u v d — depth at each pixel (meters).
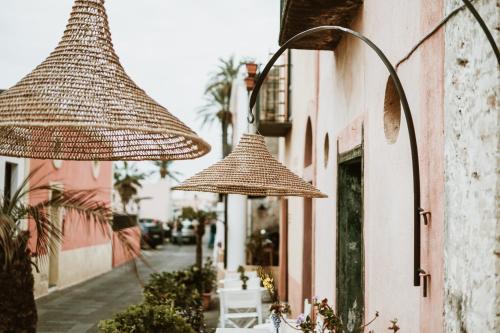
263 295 13.87
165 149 3.11
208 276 12.90
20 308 5.28
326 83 7.55
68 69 2.48
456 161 2.77
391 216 4.18
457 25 2.79
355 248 6.35
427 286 3.25
